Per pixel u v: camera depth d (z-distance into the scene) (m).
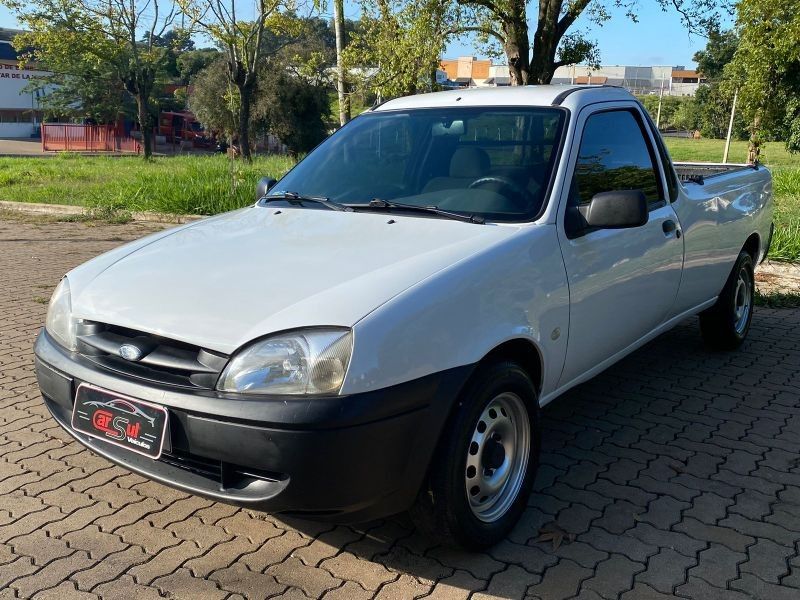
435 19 13.91
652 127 4.38
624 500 3.42
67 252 9.84
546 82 15.22
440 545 3.03
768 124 18.22
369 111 4.45
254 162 21.86
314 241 3.19
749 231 5.45
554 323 3.25
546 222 3.29
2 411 4.35
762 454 3.92
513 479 3.12
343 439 2.42
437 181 3.67
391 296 2.62
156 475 2.72
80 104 53.81
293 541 3.07
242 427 2.46
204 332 2.61
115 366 2.79
